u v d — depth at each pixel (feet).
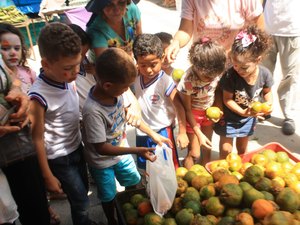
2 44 8.83
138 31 10.89
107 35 9.56
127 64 6.70
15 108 5.95
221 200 6.98
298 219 6.34
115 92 6.93
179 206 7.36
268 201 6.61
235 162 8.61
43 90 6.86
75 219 8.34
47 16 24.14
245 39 8.30
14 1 26.30
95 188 10.91
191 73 8.80
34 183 6.95
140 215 7.45
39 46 6.64
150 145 9.36
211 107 9.25
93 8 9.07
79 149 8.09
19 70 9.35
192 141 10.16
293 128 13.26
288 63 12.76
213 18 9.40
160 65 8.47
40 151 6.89
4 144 5.98
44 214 7.48
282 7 12.07
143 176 9.91
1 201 6.11
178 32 9.84
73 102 7.50
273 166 7.95
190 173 8.13
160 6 34.45
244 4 9.30
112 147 7.23
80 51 6.67
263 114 9.12
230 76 9.17
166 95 8.93
